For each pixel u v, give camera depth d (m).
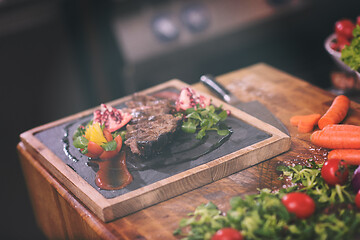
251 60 3.59
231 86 2.20
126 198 1.45
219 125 1.79
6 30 3.20
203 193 1.53
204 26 3.35
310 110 1.95
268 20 3.47
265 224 1.28
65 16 3.37
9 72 3.30
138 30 3.29
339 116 1.81
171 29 3.29
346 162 1.53
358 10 3.84
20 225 3.45
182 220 1.37
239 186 1.55
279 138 1.67
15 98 3.39
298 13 3.55
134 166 1.61
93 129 1.63
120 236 1.39
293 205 1.31
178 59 3.34
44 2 3.26
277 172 1.60
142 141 1.61
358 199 1.36
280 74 2.27
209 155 1.63
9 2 3.15
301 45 3.74
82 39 3.47
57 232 1.84
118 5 3.29
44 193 1.80
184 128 1.74
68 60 3.51
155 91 2.10
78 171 1.61
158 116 1.76
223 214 1.43
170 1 3.38
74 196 1.58
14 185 3.52
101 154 1.65
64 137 1.83
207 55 3.42
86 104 3.71
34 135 1.87
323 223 1.32
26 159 1.86
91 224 1.46
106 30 3.46
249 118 1.80
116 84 3.64
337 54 2.04
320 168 1.58
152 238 1.37
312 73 3.85
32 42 3.32
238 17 3.43
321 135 1.67
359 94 2.23
